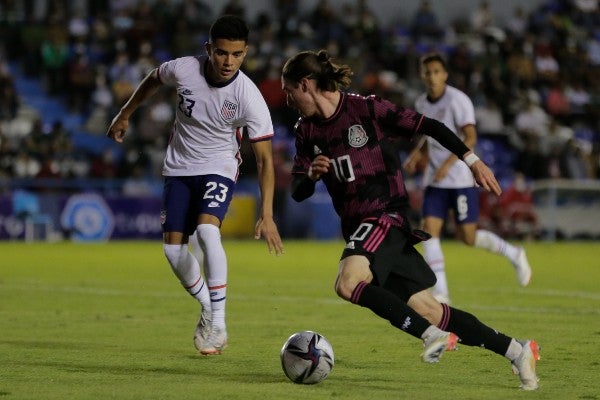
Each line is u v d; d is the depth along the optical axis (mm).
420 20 82188
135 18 74875
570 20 88688
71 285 32625
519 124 74375
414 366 16906
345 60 74062
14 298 28375
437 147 27594
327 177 15375
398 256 14875
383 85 71688
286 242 61406
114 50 73062
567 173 69500
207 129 18250
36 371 16062
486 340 14492
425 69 27328
